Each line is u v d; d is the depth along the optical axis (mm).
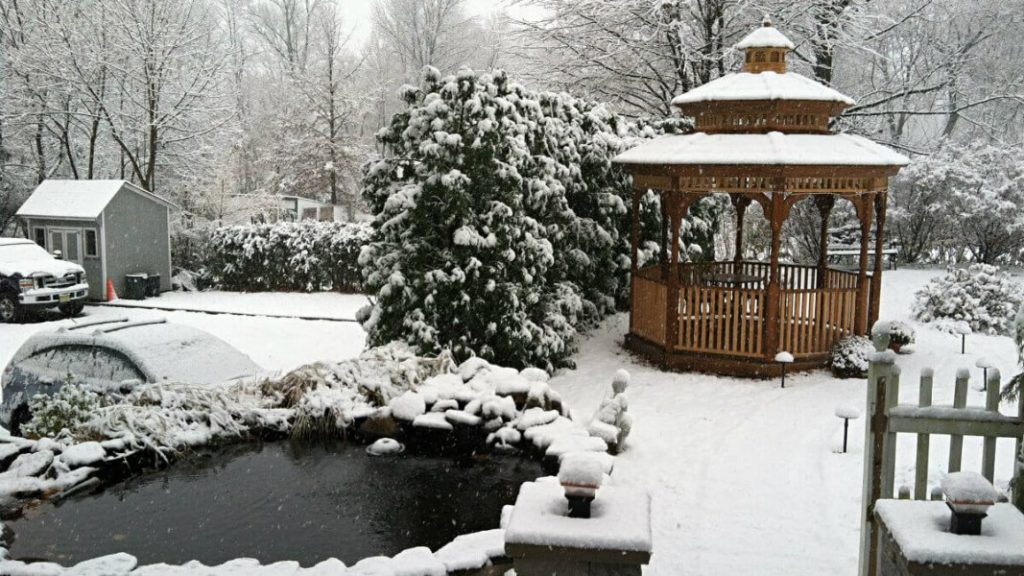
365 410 10141
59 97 30797
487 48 43250
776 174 12234
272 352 16812
